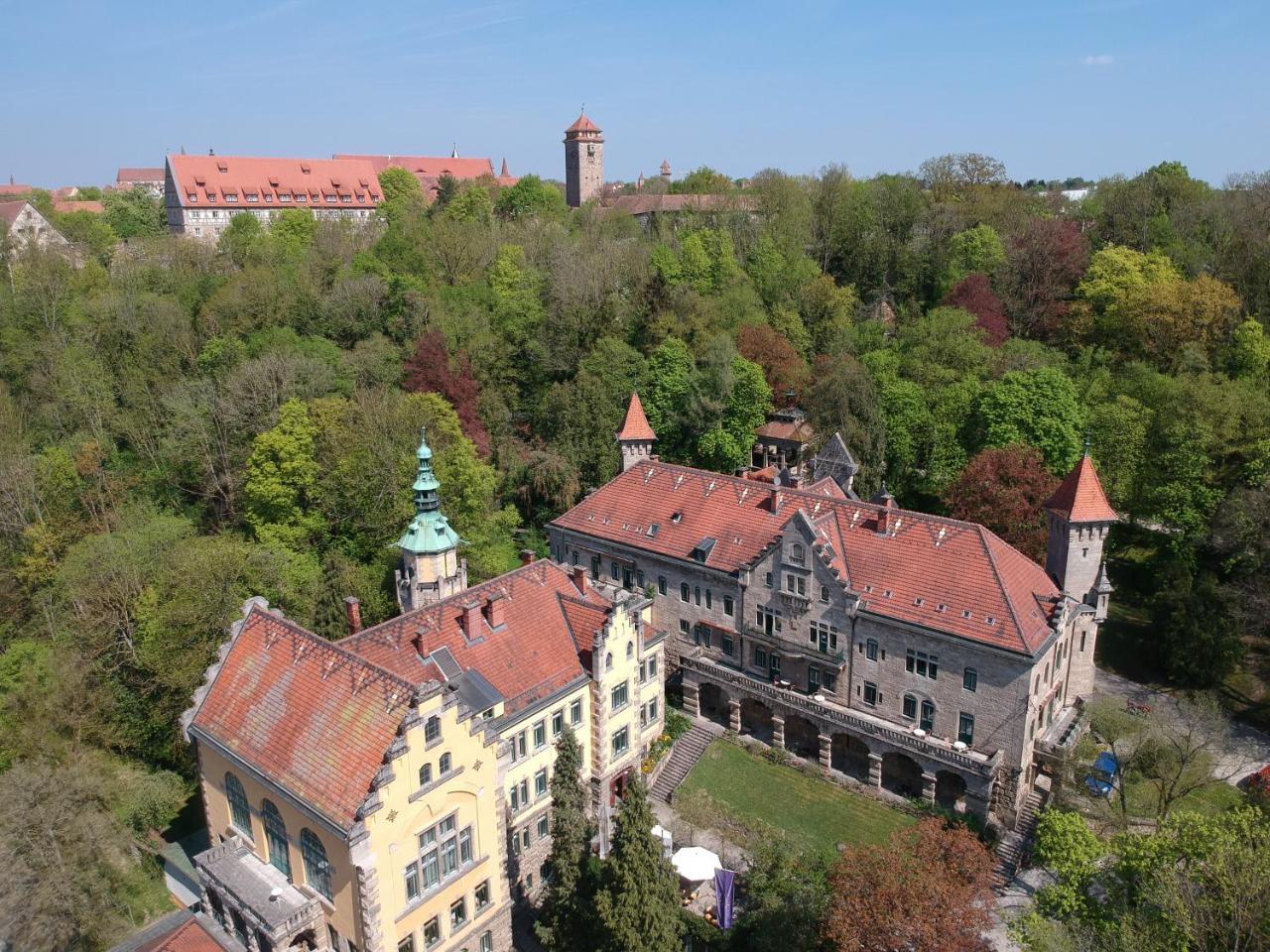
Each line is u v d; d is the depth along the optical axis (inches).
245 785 1808.6
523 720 2038.6
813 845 2250.2
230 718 1873.8
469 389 4101.9
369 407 3425.2
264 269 4729.3
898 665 2406.5
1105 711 2356.1
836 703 2554.1
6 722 2381.9
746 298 4795.8
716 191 6855.3
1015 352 4192.9
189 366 4254.4
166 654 2458.2
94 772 2185.0
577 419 3929.6
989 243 5260.8
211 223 6973.4
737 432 4079.7
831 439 3572.8
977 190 6082.7
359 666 1754.4
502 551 3324.3
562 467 3821.4
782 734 2588.6
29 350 4121.6
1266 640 3102.9
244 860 1835.6
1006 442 3415.4
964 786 2385.6
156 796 2249.0
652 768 2517.2
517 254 5354.3
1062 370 4045.3
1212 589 2940.5
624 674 2298.2
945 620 2305.6
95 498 3523.6
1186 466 3262.8
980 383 3902.6
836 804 2402.8
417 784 1637.6
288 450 3184.1
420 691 1624.0
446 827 1726.1
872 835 2287.2
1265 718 2800.2
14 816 1866.4
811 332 4972.9
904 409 3850.9
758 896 1951.3
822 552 2490.2
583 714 2220.7
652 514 3019.2
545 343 4557.1
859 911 1592.0
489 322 4741.6
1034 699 2226.9
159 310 4284.0
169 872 2187.5
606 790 2295.8
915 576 2427.4
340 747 1679.4
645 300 4709.6
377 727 1658.5
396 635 1995.6
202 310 4424.2
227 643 1983.3
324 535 3235.7
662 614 2942.9
